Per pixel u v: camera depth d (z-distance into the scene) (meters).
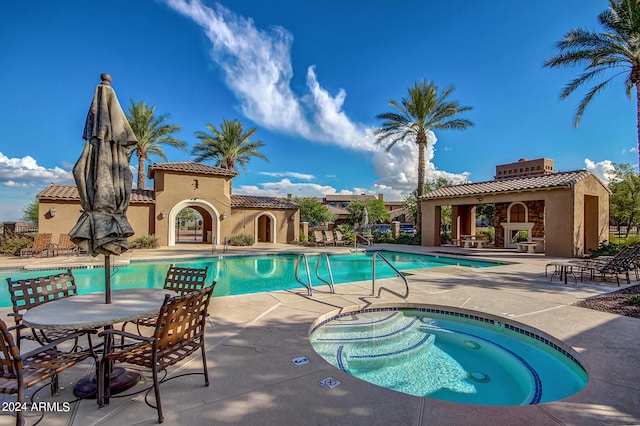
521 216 21.06
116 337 4.36
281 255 17.34
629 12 12.80
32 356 2.65
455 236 23.27
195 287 4.44
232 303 6.39
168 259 14.37
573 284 8.47
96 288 9.66
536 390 3.92
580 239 15.18
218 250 18.50
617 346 4.09
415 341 5.38
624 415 2.65
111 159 3.45
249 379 3.28
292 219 26.11
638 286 8.09
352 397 2.94
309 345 4.22
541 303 6.39
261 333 4.67
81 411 2.72
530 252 17.47
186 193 21.73
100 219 3.26
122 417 2.64
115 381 3.11
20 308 3.44
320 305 6.29
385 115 22.92
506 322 5.35
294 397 2.93
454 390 3.92
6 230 18.75
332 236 23.97
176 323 2.83
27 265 11.70
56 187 19.59
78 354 2.89
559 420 2.59
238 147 28.45
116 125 3.45
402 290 7.70
